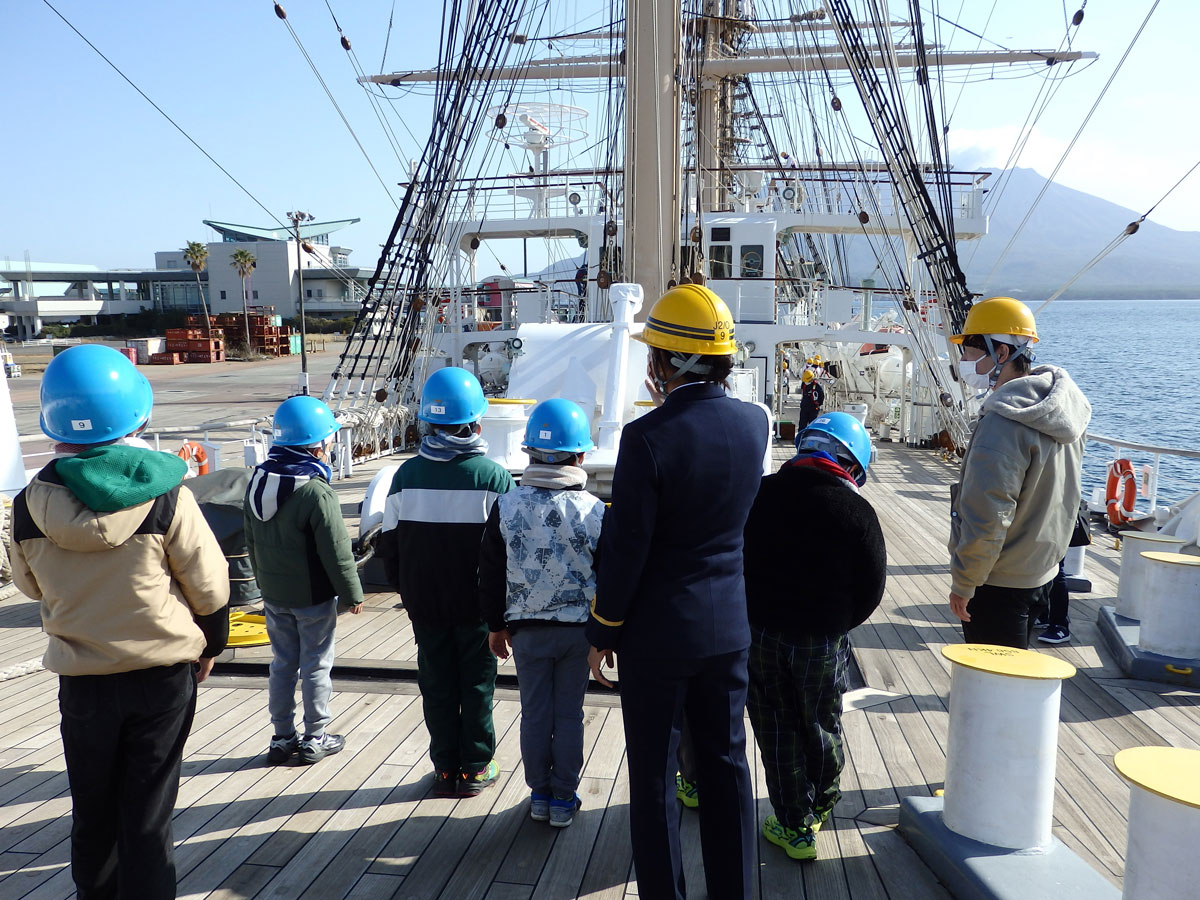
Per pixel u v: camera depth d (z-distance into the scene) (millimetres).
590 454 6406
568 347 7746
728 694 2467
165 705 2430
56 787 3578
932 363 14828
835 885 2879
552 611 3088
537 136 18891
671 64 7633
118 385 2346
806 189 18406
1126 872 2332
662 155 7699
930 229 13836
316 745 3783
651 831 2432
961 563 3047
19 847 3127
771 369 16578
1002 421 2969
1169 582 4695
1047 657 2863
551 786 3277
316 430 3621
